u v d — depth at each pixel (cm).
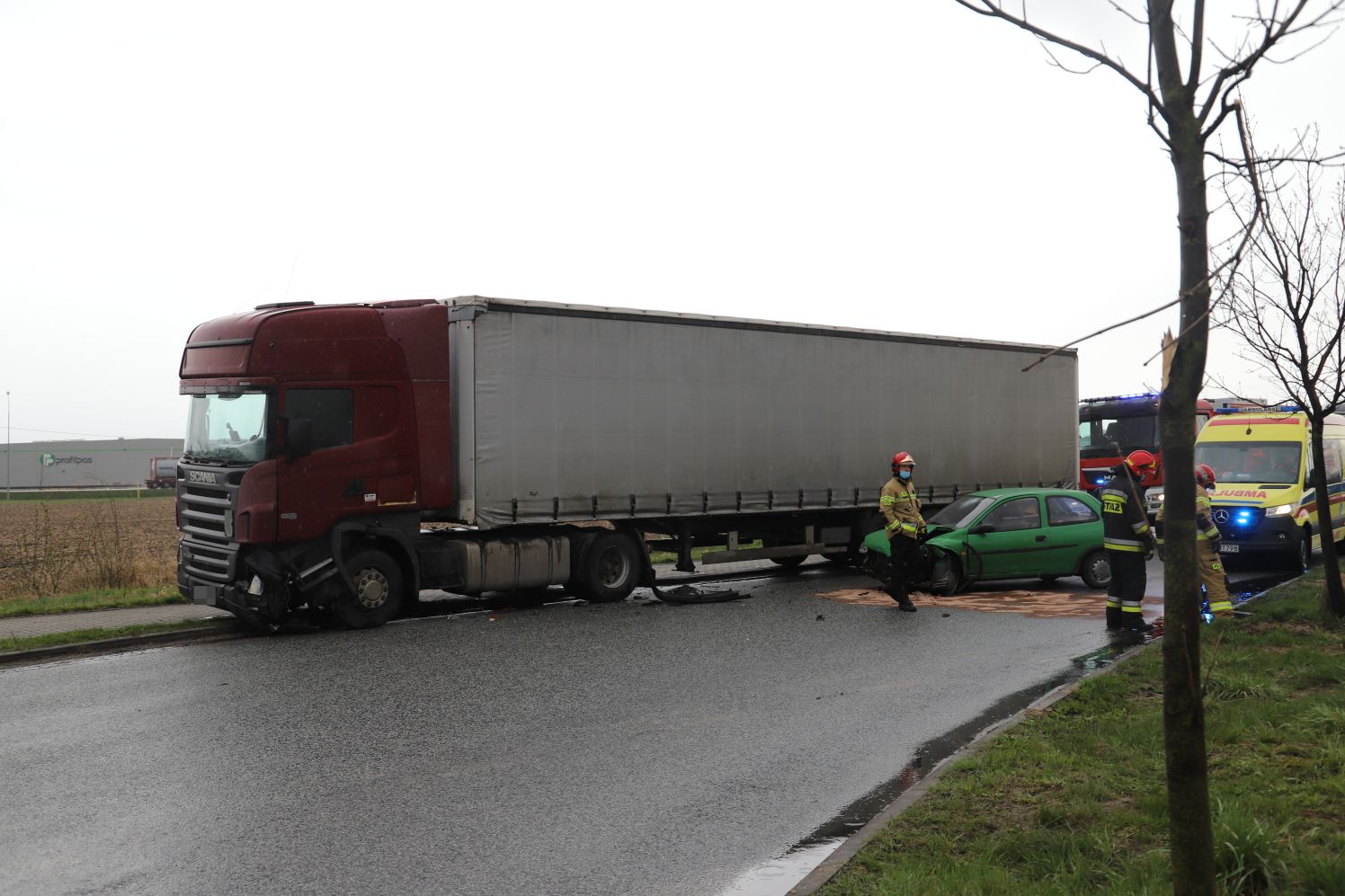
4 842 570
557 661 1070
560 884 514
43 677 1010
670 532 1608
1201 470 1208
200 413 1306
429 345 1359
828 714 854
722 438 1628
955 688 952
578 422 1466
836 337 1780
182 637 1222
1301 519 1789
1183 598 359
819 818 611
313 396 1253
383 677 998
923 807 584
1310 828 508
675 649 1138
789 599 1534
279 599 1230
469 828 593
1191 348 352
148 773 697
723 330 1630
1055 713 797
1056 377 2156
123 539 2269
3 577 1803
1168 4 357
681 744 767
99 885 511
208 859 545
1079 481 2211
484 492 1374
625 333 1518
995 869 482
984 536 1560
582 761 725
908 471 1419
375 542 1327
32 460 10638
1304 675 854
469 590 1384
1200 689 362
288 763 720
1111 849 500
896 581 1408
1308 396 1116
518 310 1409
